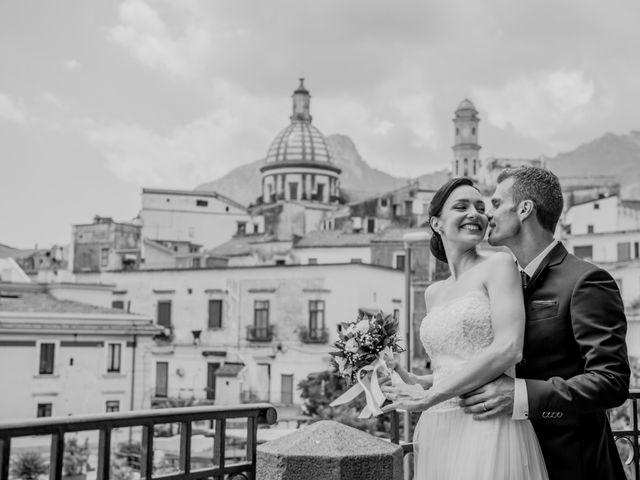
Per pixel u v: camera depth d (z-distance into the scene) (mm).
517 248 3033
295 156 43344
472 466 2844
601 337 2689
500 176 3082
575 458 2855
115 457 21016
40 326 25406
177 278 36938
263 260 40625
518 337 2768
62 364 25797
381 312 3152
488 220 3076
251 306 34969
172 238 41000
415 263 37094
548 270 2900
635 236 35062
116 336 26891
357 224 40031
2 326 24766
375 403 3018
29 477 18891
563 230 36969
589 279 2781
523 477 2793
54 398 25547
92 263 40844
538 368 2857
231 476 3242
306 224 41375
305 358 33594
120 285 38281
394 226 39250
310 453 2971
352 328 3119
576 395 2637
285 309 34312
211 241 41625
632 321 33562
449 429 3010
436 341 3008
